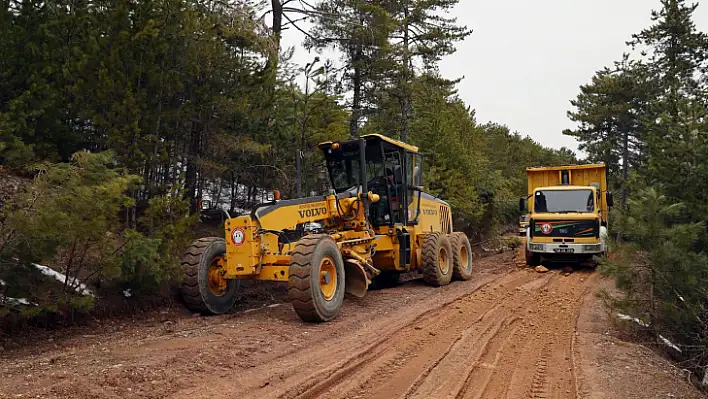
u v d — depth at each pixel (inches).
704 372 297.1
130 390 185.6
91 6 362.3
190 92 397.1
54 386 182.7
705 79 1186.6
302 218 357.7
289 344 262.5
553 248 606.5
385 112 855.1
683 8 1232.2
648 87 1306.6
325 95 547.2
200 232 442.9
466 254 553.6
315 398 195.6
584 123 1482.5
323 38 777.6
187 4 367.9
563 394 211.3
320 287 322.3
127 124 336.8
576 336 305.7
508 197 1053.8
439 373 231.0
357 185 432.8
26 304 272.2
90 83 336.2
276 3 622.8
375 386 212.7
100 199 277.7
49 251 265.0
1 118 324.5
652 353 288.4
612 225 354.6
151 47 348.2
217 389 193.6
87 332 289.3
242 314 343.3
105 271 291.7
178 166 419.8
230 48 433.7
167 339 265.7
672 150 418.0
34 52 362.9
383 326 312.8
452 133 820.0
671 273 325.4
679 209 341.7
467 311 365.7
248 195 517.7
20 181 327.0
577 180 711.7
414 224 486.3
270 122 506.6
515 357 261.3
